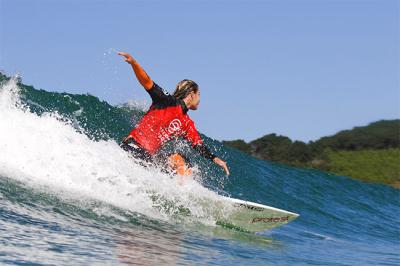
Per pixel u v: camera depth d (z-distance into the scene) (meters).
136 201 13.24
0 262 6.91
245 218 14.46
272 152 59.50
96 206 11.84
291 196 26.31
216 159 13.75
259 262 10.62
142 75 12.62
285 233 16.98
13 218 9.24
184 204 13.89
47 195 11.41
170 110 13.28
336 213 25.95
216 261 9.77
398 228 26.14
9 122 13.90
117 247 9.06
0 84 16.12
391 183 69.94
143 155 13.33
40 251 7.78
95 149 13.73
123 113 24.12
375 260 14.40
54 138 13.74
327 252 14.48
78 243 8.73
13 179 11.68
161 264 8.53
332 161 69.62
